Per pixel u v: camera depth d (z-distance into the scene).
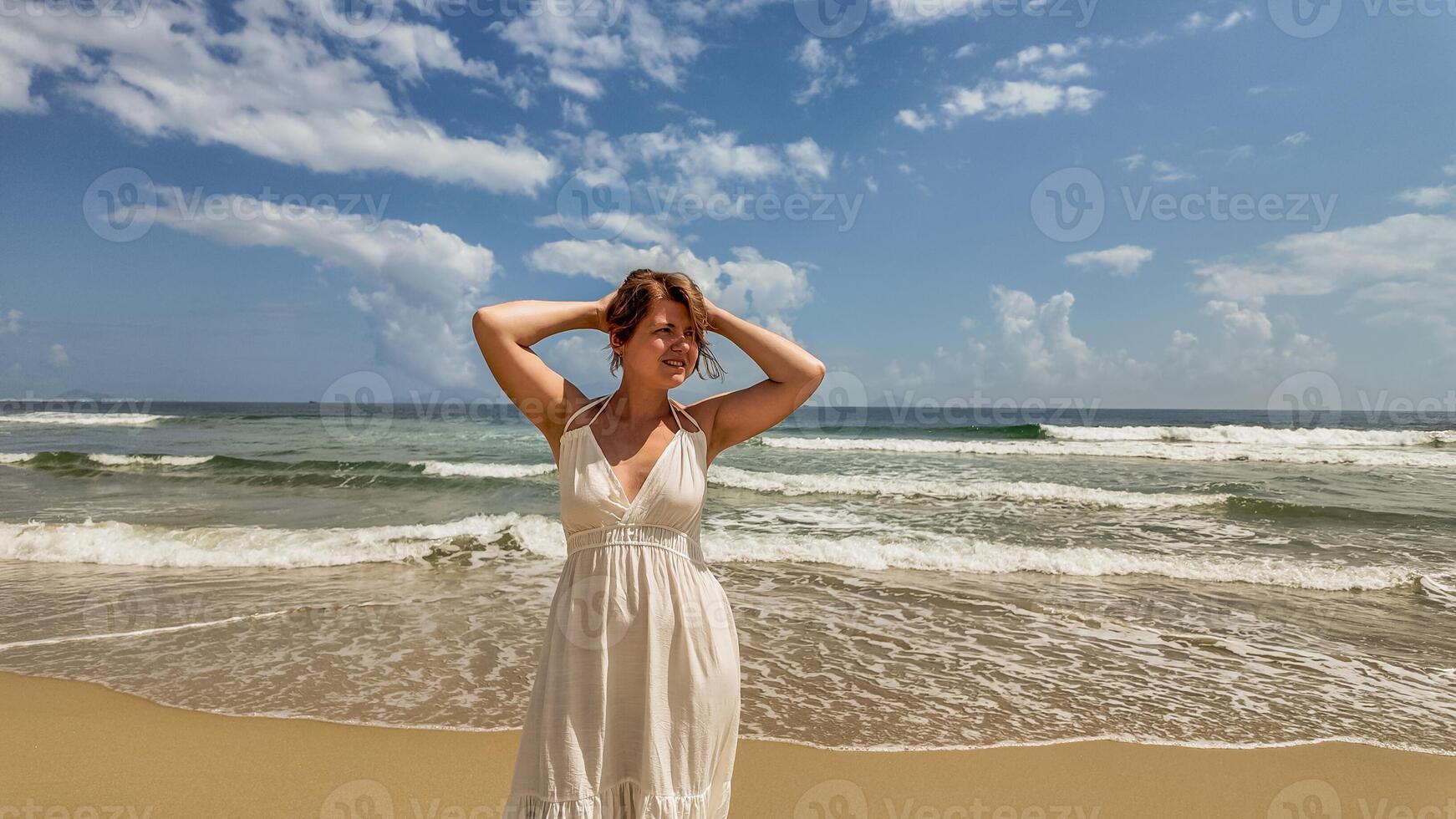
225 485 14.32
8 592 6.69
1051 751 3.75
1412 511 11.85
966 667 4.91
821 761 3.61
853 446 23.41
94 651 5.05
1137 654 5.22
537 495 13.12
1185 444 24.00
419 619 5.82
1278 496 13.43
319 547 8.31
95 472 16.17
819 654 5.13
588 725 1.84
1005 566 7.81
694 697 1.92
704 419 2.21
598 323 2.16
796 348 2.19
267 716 4.02
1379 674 4.93
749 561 8.02
